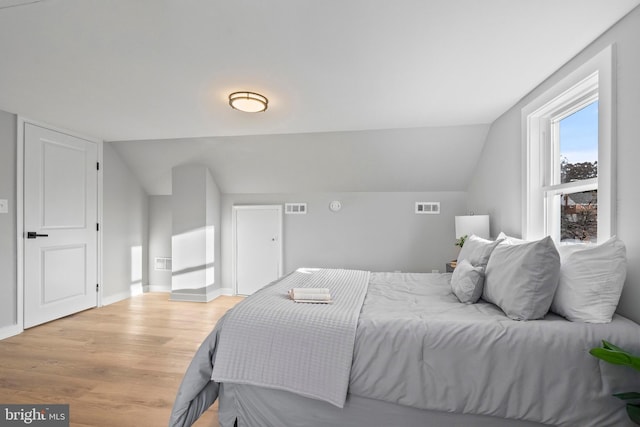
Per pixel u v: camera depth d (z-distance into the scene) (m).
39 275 3.52
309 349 1.66
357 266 4.75
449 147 3.98
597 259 1.69
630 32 1.68
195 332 3.35
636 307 1.67
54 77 2.41
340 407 1.54
